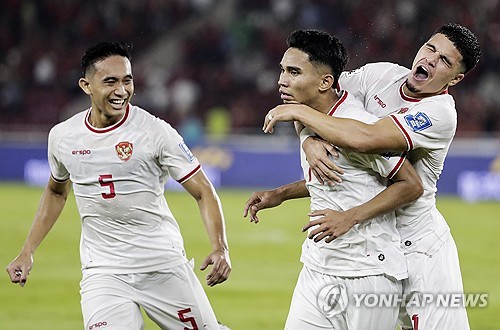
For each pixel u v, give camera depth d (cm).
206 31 8612
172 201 6022
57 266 3769
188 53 8506
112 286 1784
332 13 8488
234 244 4441
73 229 4781
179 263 1822
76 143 1764
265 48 8462
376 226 1711
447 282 1808
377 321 1734
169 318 1838
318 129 1630
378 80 1842
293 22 8544
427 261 1802
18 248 4222
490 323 2805
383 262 1711
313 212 1680
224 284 3466
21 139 6981
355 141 1612
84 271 1827
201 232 4756
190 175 1786
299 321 1773
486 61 7850
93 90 1714
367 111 1825
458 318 1817
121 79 1711
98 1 8944
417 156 1772
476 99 7600
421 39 8294
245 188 6600
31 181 6838
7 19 8806
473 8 8362
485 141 6381
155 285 1806
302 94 1680
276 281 3547
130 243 1788
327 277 1738
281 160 6550
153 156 1762
